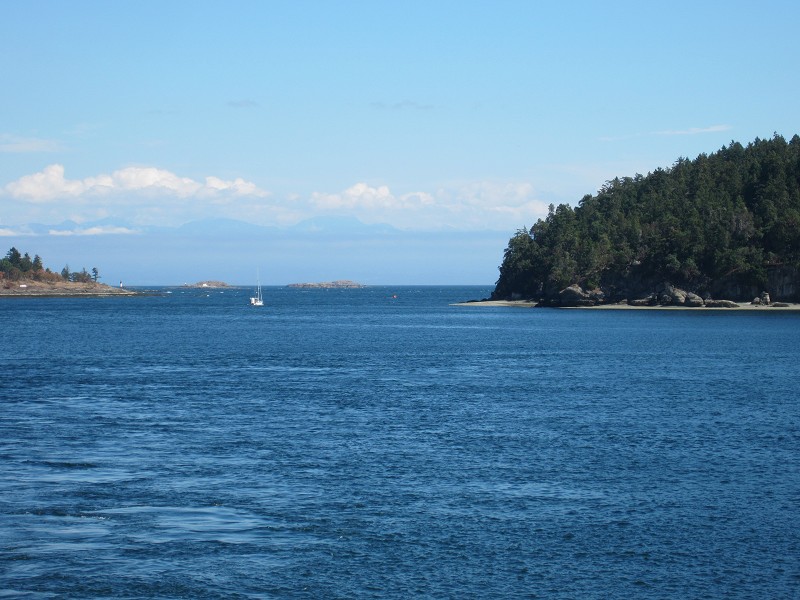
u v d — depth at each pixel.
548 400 76.50
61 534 35.31
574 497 41.25
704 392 82.62
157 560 32.50
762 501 40.62
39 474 45.47
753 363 116.25
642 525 36.84
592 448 53.22
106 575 31.05
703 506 39.75
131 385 87.81
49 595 29.31
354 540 34.78
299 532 35.75
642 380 93.81
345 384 89.56
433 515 38.12
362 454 51.12
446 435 57.75
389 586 30.19
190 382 91.06
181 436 57.06
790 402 75.19
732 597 29.38
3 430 59.16
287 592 29.69
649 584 30.44
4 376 96.31
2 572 31.23
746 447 53.72
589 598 29.27
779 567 32.06
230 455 50.66
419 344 155.88
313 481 44.12
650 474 46.06
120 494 41.41
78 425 61.47
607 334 186.62
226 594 29.52
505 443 54.81
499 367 110.31
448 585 30.30
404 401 75.69
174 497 40.84
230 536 35.22
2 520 37.12
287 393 81.50
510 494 41.75
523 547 34.06
